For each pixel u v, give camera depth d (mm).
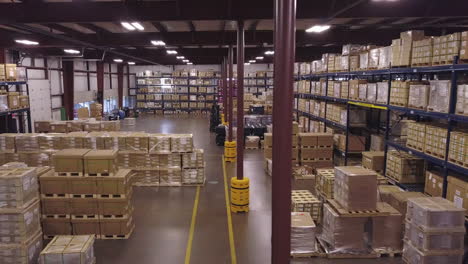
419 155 6695
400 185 7402
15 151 9883
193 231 7277
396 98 7512
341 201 6227
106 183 6805
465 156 5363
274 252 4445
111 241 6836
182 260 6098
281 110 4145
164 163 10312
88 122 12914
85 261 5352
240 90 8062
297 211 7285
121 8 6891
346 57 10430
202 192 9836
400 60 7270
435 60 6172
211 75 34125
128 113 30688
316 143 11320
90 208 6875
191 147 10281
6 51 15641
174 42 11359
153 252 6387
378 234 6109
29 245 5574
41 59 19062
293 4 3994
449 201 5445
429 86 6422
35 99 18078
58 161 6809
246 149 16156
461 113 5469
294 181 10250
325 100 13180
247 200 8305
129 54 17297
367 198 6000
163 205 8805
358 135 10758
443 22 9266
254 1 6938
